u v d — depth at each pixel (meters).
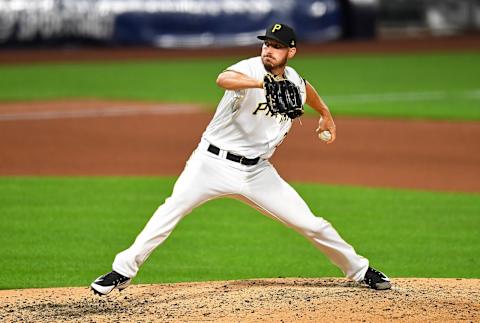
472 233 39.72
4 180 50.34
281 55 25.03
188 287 29.00
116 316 25.12
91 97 88.50
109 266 33.84
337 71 112.38
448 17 165.50
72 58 123.00
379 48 140.38
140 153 60.16
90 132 68.50
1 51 127.31
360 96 90.50
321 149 62.59
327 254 27.61
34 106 81.88
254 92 24.97
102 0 131.62
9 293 28.95
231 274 33.06
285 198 26.52
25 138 65.38
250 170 25.97
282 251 36.78
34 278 31.92
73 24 130.00
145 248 25.72
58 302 27.25
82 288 29.75
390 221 41.88
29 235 38.34
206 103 84.88
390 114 78.56
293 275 33.03
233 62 118.69
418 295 27.14
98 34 131.50
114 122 73.38
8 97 87.44
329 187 49.78
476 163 58.06
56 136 66.50
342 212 43.59
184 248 36.97
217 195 26.12
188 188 25.80
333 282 29.59
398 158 59.53
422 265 34.38
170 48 134.50
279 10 140.75
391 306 25.53
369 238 38.66
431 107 83.00
